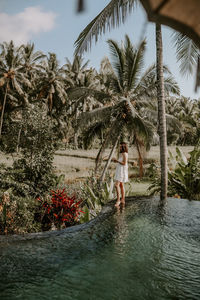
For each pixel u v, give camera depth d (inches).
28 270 123.0
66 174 714.8
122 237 172.2
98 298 99.1
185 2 42.1
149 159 894.4
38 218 299.4
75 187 487.5
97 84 1477.6
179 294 102.6
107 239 168.9
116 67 542.0
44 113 637.3
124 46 527.5
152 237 171.8
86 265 128.8
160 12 44.3
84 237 173.8
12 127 611.5
